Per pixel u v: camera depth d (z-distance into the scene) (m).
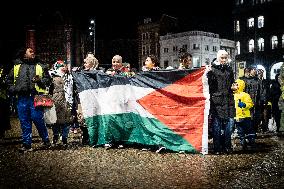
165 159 7.15
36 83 8.21
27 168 6.31
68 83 11.08
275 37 51.91
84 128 9.08
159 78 8.34
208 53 60.16
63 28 51.62
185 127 7.95
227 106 7.71
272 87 12.45
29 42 49.06
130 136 8.64
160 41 64.25
